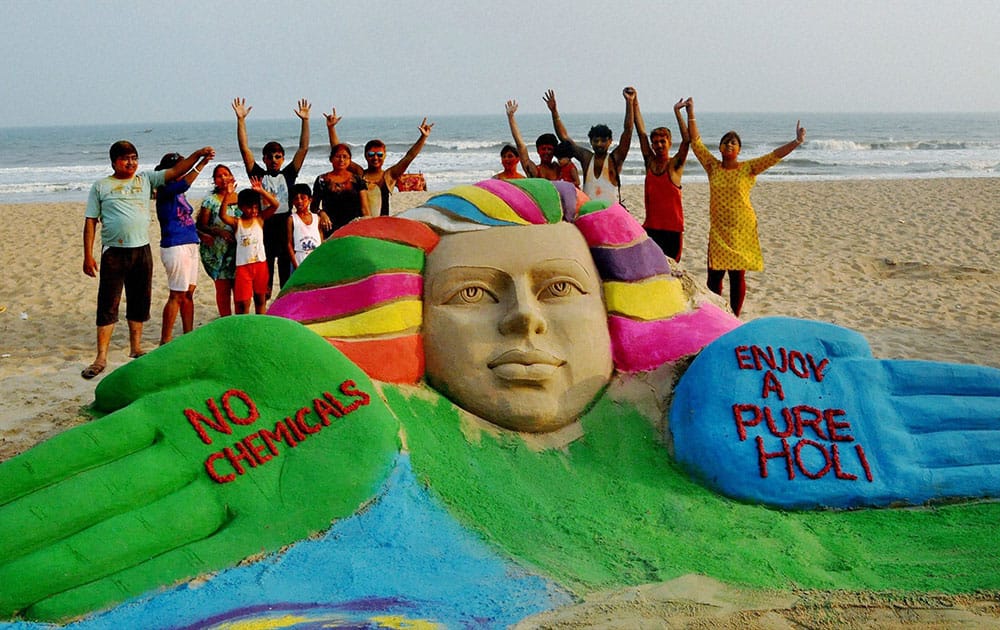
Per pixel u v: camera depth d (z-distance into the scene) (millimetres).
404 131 87562
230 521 3928
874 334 8555
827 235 14656
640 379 4938
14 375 7312
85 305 10023
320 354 4363
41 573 3518
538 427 4660
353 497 3988
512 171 7914
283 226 7938
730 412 4609
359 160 38438
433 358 4742
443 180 29484
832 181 24391
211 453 4070
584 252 4973
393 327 4711
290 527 3873
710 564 3842
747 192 7648
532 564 3750
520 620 3383
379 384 4590
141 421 4090
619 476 4535
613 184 7504
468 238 4879
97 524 3748
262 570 3672
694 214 17938
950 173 32312
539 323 4684
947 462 4594
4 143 83062
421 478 4145
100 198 7023
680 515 4246
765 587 3684
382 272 4789
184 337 4324
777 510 4391
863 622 3455
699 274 11477
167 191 7363
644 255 5090
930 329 8805
